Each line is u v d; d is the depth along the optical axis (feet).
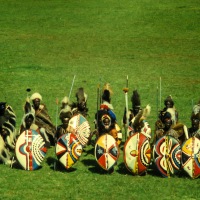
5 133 205.05
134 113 222.07
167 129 205.16
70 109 216.74
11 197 173.88
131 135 194.18
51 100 308.40
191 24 529.45
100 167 201.67
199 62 406.21
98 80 354.74
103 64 398.01
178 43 469.57
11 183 184.75
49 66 389.19
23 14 571.28
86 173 196.03
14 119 212.84
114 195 177.58
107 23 538.47
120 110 289.94
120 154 218.38
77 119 215.92
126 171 198.90
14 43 462.19
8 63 395.55
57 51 438.81
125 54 431.02
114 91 328.90
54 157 211.82
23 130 207.62
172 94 322.14
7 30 510.99
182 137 204.64
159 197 176.65
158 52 437.99
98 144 193.98
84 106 227.81
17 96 315.99
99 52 437.17
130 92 327.47
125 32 508.12
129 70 381.19
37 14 570.87
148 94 322.55
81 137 215.51
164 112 210.38
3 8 595.88
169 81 352.49
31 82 346.95
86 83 347.56
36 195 176.14
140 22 538.88
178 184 186.80
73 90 331.77
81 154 212.43
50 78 357.20
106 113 212.23
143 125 211.61
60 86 339.98
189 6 592.19
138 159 191.93
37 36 491.72
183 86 339.98
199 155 191.72
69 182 187.42
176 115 222.28
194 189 183.32
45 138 219.61
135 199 174.91
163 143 192.34
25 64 392.88
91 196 176.45
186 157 191.72
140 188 183.11
